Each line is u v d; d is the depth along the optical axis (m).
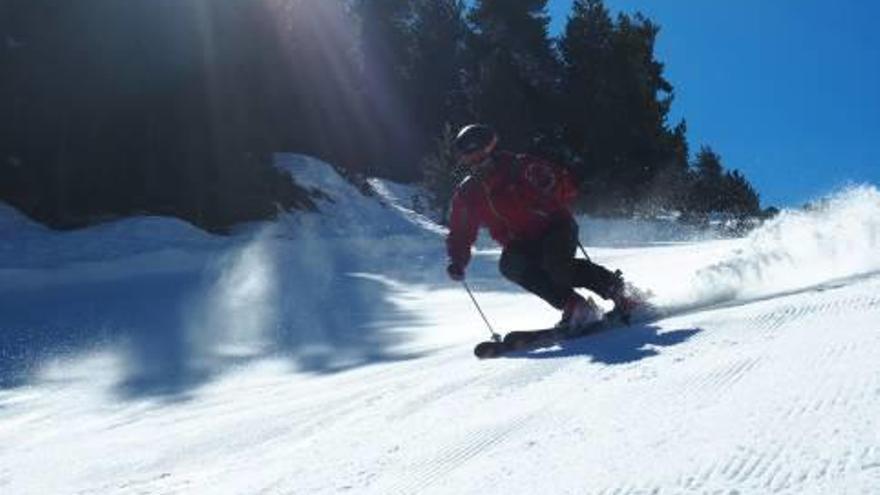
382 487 3.15
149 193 23.97
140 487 3.99
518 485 2.78
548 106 41.22
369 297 12.53
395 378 5.59
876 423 2.56
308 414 4.89
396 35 43.09
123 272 16.95
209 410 5.98
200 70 24.97
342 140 37.91
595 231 31.02
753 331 4.43
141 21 23.59
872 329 3.84
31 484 4.51
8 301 13.74
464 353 6.27
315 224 27.81
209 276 15.85
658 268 11.22
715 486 2.36
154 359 8.52
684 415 3.11
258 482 3.61
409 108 41.47
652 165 40.56
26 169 22.08
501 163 5.95
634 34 41.66
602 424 3.26
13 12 22.03
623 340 4.93
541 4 45.69
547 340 5.70
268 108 30.86
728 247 13.06
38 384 7.75
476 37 44.41
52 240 19.30
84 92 22.91
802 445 2.51
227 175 25.77
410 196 35.84
